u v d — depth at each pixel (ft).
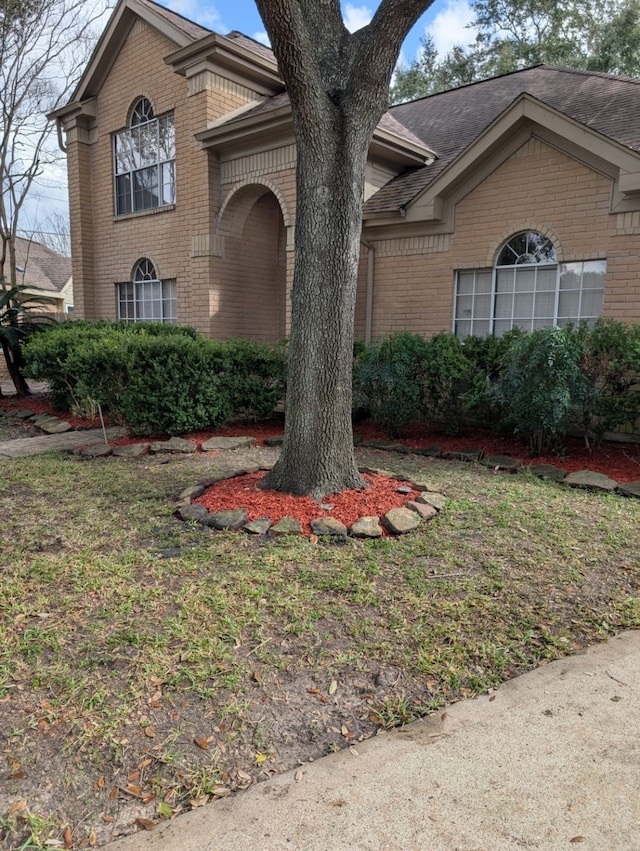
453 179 28.66
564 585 11.69
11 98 46.75
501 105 38.34
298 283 15.69
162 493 17.46
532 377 20.43
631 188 23.34
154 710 7.82
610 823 6.16
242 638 9.55
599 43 72.64
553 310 27.35
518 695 8.34
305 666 8.86
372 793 6.56
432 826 6.12
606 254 25.16
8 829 6.00
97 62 43.27
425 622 10.15
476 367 24.00
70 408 30.94
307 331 15.71
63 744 7.17
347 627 9.94
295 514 14.87
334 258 15.39
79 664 8.75
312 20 15.33
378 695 8.27
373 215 31.40
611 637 9.95
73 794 6.48
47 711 7.73
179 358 25.16
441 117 41.32
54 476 19.51
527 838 5.97
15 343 36.01
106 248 46.32
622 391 20.70
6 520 15.11
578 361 20.56
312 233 15.25
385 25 14.34
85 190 46.83
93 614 10.25
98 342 27.32
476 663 9.05
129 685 8.28
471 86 44.68
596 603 11.02
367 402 25.96
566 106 31.48
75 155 46.52
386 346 25.36
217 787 6.61
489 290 29.48
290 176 33.40
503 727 7.67
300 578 11.71
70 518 15.33
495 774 6.85
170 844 5.88
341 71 15.24
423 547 13.38
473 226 29.27
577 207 25.82
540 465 20.83
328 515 14.83
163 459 22.22
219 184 37.17
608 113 28.45
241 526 14.42
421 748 7.29
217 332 38.09
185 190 38.52
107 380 26.22
